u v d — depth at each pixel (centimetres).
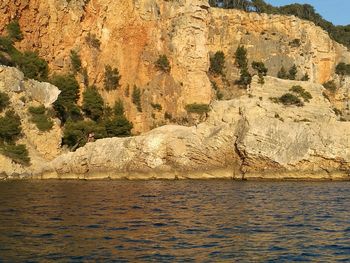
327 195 4556
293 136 6562
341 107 11069
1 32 8450
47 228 2608
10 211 3291
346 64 11800
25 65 8175
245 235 2481
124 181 6519
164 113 9300
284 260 1988
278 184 5888
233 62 10881
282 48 11212
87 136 7925
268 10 13175
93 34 9312
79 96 8706
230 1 12769
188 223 2838
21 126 7394
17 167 6919
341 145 6519
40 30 8856
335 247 2225
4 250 2086
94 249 2127
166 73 9612
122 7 9562
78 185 5784
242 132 6656
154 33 9744
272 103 7206
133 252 2086
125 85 9306
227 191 4956
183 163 6844
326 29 13888
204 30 10119
